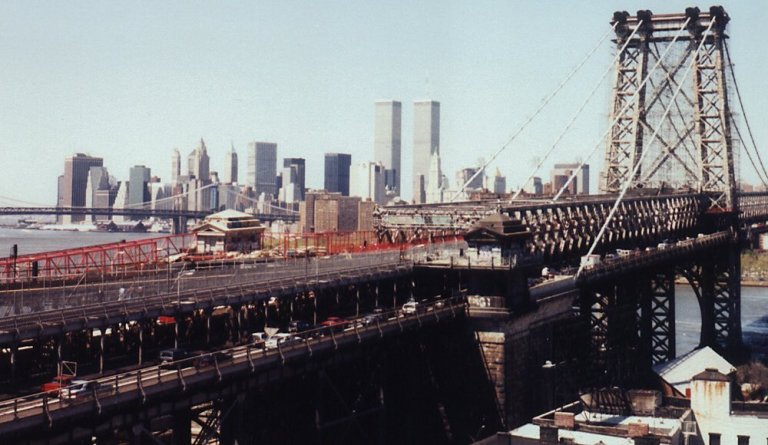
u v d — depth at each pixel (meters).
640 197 192.88
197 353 90.00
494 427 115.50
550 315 129.38
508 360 116.69
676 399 104.56
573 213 162.62
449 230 159.50
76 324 78.06
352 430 106.06
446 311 113.88
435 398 118.19
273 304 110.25
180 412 79.06
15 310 82.31
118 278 113.00
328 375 103.69
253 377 85.25
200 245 197.38
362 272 117.50
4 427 61.75
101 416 70.00
